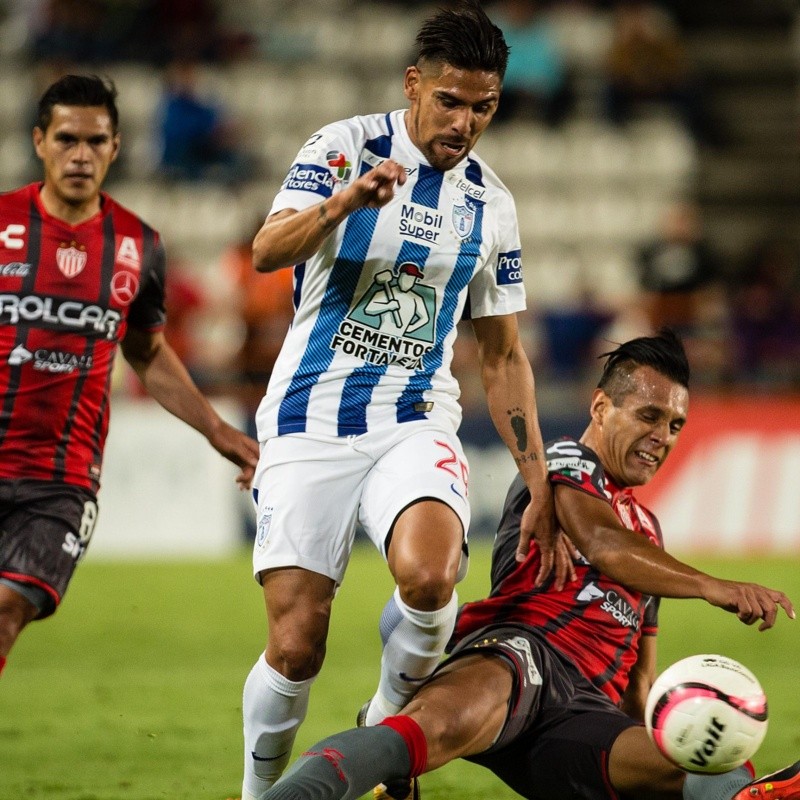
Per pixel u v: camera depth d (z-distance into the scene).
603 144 71.06
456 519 14.23
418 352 15.18
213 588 40.66
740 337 53.16
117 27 71.56
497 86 14.66
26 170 68.38
